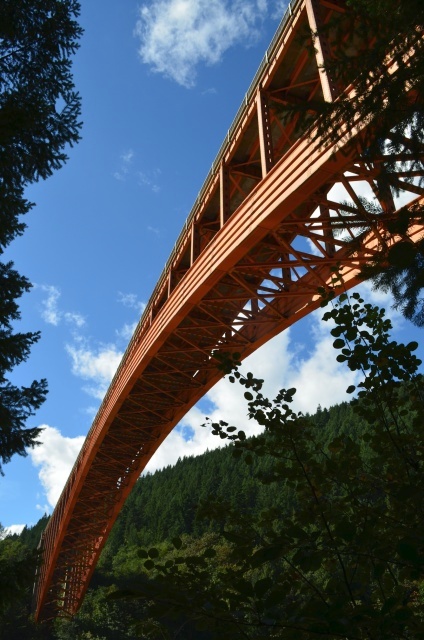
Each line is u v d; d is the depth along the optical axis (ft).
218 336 94.58
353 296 14.07
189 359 107.96
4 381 42.96
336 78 14.52
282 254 88.63
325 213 69.56
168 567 11.61
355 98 13.61
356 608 9.18
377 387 13.30
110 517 182.60
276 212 55.57
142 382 119.96
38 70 43.73
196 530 255.91
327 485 12.62
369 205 13.79
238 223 63.57
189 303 79.36
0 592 36.45
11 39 42.88
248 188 86.74
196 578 11.26
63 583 243.40
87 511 182.60
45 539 238.48
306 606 9.57
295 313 76.95
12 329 45.09
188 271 79.71
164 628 10.81
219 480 459.32
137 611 234.38
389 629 8.94
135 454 156.87
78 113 41.63
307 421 13.32
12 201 42.93
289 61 64.44
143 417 135.64
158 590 10.30
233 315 94.73
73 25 43.09
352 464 12.50
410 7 11.85
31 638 228.84
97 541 207.41
